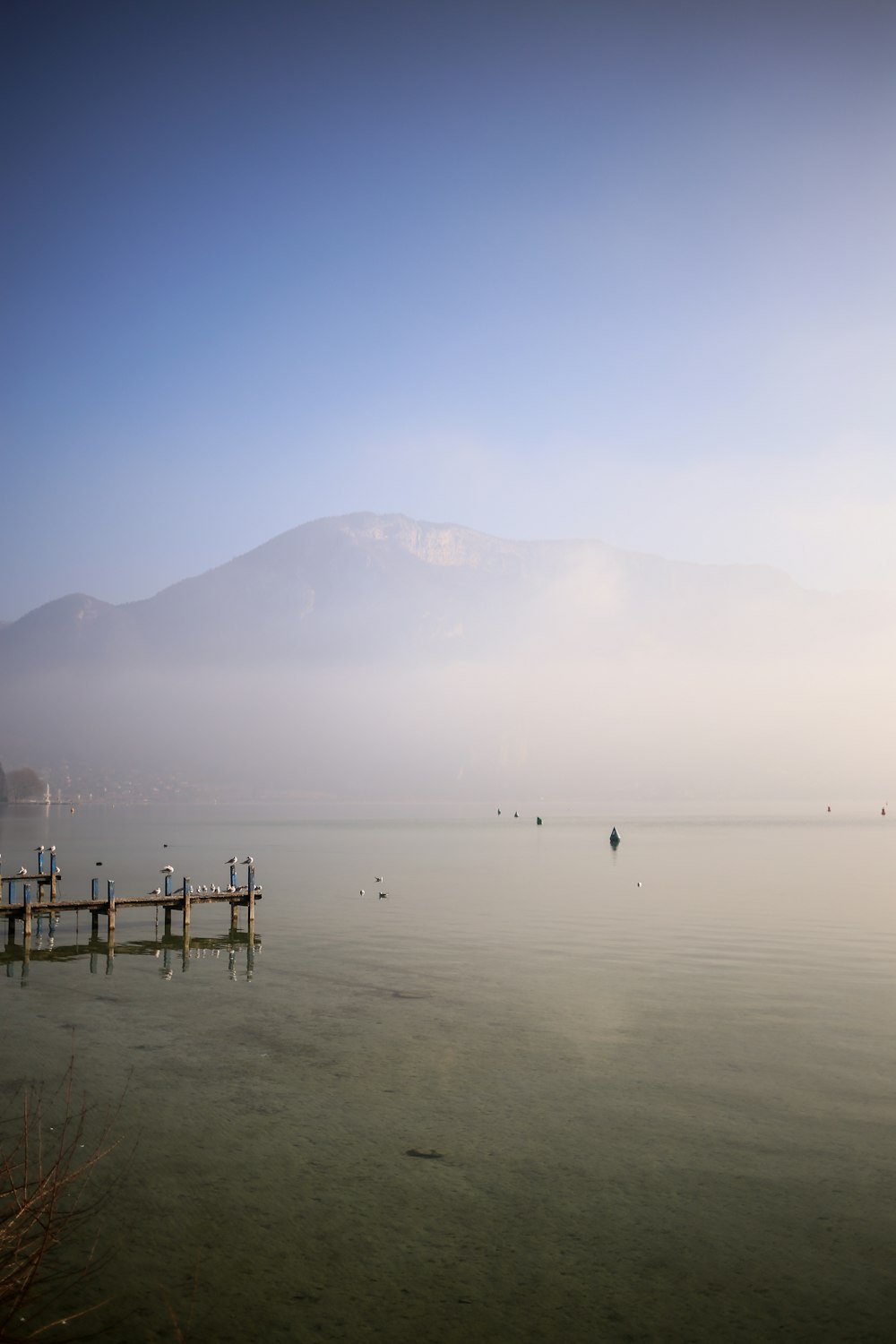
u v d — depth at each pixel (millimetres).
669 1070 29219
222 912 64188
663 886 81500
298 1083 28156
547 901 70062
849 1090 27422
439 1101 26734
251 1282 18125
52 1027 34156
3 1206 19656
